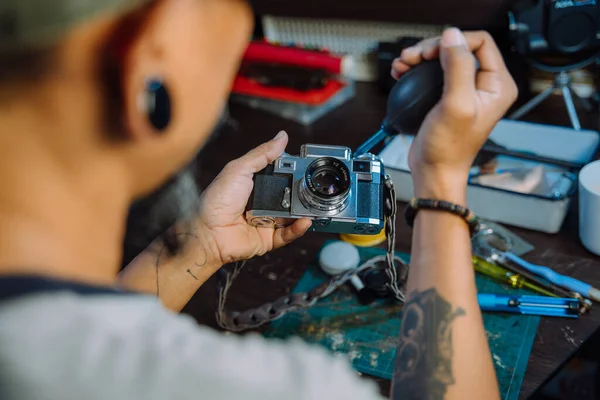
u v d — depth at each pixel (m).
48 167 0.28
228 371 0.28
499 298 0.74
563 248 0.82
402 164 0.90
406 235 0.85
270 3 1.20
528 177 0.86
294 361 0.30
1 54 0.24
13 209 0.27
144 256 0.61
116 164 0.29
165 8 0.26
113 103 0.27
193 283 0.62
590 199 0.76
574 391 0.95
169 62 0.28
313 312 0.76
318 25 1.21
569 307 0.72
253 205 0.68
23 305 0.26
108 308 0.28
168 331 0.29
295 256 0.84
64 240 0.29
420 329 0.45
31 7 0.23
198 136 0.32
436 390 0.43
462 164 0.50
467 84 0.48
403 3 1.08
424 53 0.59
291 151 1.04
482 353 0.45
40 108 0.26
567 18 0.88
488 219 0.87
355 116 1.11
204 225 0.62
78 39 0.25
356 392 0.31
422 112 0.58
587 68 1.04
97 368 0.26
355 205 0.68
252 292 0.80
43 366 0.26
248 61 1.15
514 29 0.93
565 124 1.01
